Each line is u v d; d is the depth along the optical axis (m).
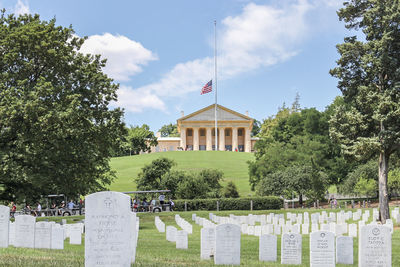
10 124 26.17
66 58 29.31
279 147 66.56
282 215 35.09
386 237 13.02
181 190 55.75
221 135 126.56
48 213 44.38
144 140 129.88
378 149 31.30
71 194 32.53
